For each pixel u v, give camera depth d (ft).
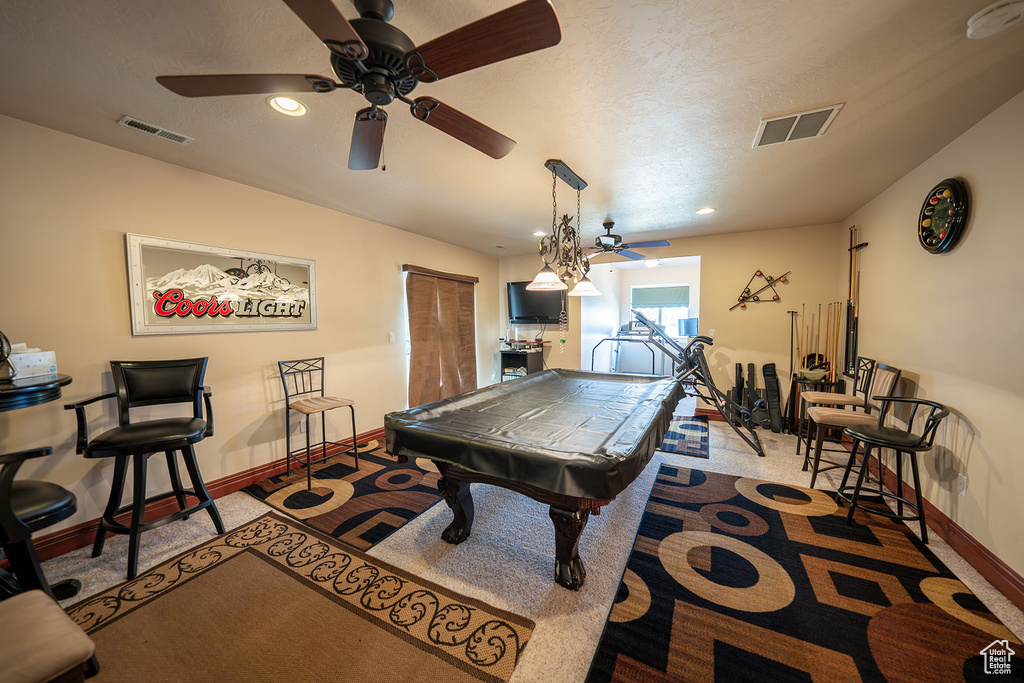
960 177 6.81
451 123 4.73
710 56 4.72
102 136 6.78
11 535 4.30
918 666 4.34
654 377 11.89
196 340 8.52
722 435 13.46
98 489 7.13
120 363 6.98
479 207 11.22
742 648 4.63
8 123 6.12
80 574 6.07
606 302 24.02
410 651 4.66
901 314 8.87
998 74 5.06
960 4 3.87
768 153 7.57
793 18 4.08
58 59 4.68
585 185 9.06
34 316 6.43
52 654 2.87
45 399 5.37
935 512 7.16
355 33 3.20
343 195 10.09
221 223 8.84
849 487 9.14
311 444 11.04
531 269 19.63
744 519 7.70
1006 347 5.69
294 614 5.25
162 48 4.55
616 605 5.38
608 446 5.35
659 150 7.39
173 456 7.38
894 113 6.08
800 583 5.77
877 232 10.20
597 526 7.47
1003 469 5.66
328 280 11.33
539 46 3.33
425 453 6.15
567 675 4.31
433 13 4.10
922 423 7.84
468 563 6.37
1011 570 5.42
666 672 4.33
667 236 15.42
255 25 4.21
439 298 15.85
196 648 4.71
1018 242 5.50
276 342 10.06
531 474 5.08
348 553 6.65
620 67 4.91
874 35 4.34
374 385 12.99
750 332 14.62
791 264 13.94
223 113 5.99
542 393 10.02
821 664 4.39
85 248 6.94
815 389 13.16
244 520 7.77
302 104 5.73
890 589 5.60
